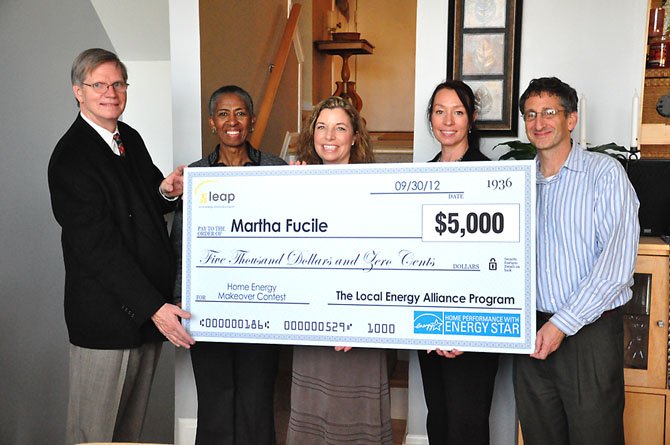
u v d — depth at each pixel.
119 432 2.39
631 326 2.36
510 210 1.83
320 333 1.95
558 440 2.05
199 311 2.02
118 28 3.50
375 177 1.90
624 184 1.87
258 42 3.79
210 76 2.97
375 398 2.01
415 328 1.90
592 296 1.83
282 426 2.87
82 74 2.13
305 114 4.92
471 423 2.12
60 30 3.63
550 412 2.03
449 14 2.59
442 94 2.16
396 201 1.89
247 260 1.98
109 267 2.09
